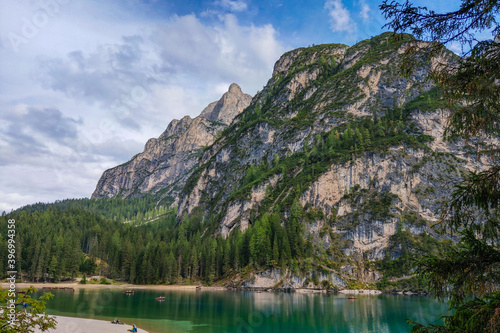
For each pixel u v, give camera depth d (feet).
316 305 348.38
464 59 42.24
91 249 630.33
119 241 642.63
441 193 625.00
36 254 488.85
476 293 40.98
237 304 342.85
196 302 352.69
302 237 575.79
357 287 521.24
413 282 495.82
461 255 42.88
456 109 44.29
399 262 539.29
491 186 40.50
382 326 244.42
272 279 510.99
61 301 325.62
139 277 543.80
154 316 265.13
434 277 42.70
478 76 40.96
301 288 507.30
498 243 41.83
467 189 42.78
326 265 546.67
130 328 213.87
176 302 349.20
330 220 634.43
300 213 622.54
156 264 557.74
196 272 567.18
